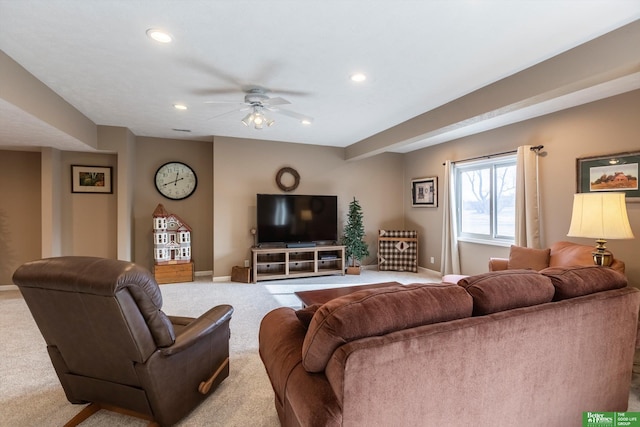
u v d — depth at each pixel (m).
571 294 1.54
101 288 1.39
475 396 1.25
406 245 6.04
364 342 1.05
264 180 5.50
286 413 1.39
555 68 2.40
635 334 1.73
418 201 6.12
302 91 3.16
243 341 2.90
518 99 2.69
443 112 3.55
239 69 2.66
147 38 2.18
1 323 3.24
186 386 1.83
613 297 1.60
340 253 5.84
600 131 3.30
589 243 3.39
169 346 1.68
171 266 5.03
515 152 4.17
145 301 1.55
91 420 1.82
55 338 1.70
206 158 5.64
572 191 3.56
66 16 1.91
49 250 4.31
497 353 1.27
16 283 1.53
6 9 1.84
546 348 1.40
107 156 4.78
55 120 3.20
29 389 2.12
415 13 1.89
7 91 2.41
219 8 1.84
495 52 2.36
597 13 1.87
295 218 5.47
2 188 4.52
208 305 3.91
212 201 5.62
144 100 3.42
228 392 2.12
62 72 2.71
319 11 1.88
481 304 1.32
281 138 5.36
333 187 6.02
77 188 4.65
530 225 3.90
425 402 1.14
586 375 1.56
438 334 1.14
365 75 2.78
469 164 4.98
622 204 2.46
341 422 1.01
